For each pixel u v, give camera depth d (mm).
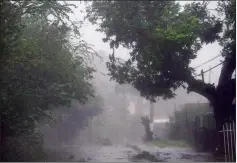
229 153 15180
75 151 26094
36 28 15289
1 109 11812
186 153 23578
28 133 14352
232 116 19688
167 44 17328
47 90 14328
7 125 12625
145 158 19922
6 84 12180
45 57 14266
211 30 19562
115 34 18938
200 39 20047
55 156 19703
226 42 19359
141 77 20359
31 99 13281
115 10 18344
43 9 13773
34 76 14219
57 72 15617
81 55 18734
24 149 14125
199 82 20031
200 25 18594
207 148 24594
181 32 16859
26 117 13039
